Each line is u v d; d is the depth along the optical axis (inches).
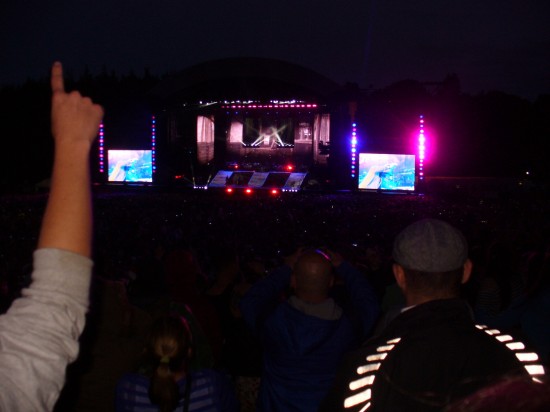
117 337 131.5
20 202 1110.4
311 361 117.6
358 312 127.1
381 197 1224.8
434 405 60.5
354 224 733.3
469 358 67.5
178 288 170.1
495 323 163.9
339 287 188.4
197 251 447.5
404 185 1333.7
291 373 118.3
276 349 119.6
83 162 47.4
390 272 272.5
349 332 119.6
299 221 741.3
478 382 64.2
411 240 78.7
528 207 981.8
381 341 72.6
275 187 1418.6
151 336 108.4
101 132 1523.1
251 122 1512.1
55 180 46.7
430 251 76.9
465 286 223.6
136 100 1501.0
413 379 67.4
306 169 1457.9
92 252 46.4
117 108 1515.7
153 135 1491.1
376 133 1342.3
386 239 567.2
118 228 676.7
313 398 117.6
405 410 66.4
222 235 613.0
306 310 120.4
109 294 132.6
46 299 43.1
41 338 42.0
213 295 190.7
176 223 713.6
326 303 121.3
